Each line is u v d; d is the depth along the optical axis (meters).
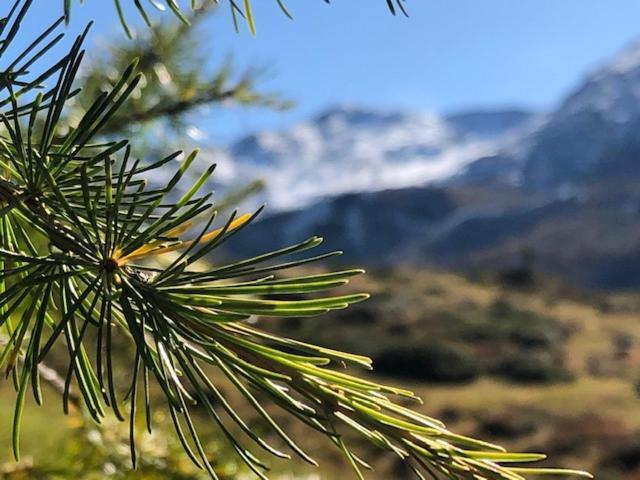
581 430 20.84
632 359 31.45
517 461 0.58
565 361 31.05
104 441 1.54
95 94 1.67
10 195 0.64
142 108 1.79
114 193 0.71
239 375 0.60
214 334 0.62
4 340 0.82
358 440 16.30
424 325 35.12
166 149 1.83
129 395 0.60
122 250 0.63
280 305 0.60
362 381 0.61
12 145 0.72
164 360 0.60
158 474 1.53
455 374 28.42
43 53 0.62
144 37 1.85
